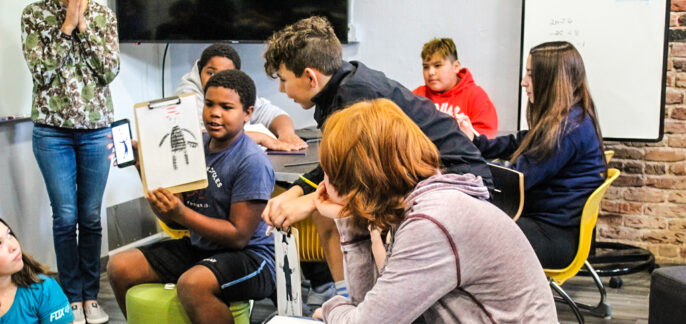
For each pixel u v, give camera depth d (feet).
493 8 13.46
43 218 11.62
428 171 4.38
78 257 10.39
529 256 4.39
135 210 13.87
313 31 6.20
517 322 4.26
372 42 14.53
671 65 12.32
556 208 8.78
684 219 12.78
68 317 7.20
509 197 8.35
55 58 9.78
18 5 10.76
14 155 11.00
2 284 6.63
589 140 8.70
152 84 14.40
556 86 8.76
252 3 13.42
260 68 14.96
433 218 4.13
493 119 12.27
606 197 13.17
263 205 7.15
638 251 12.57
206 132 7.86
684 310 6.03
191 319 6.74
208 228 6.93
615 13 12.09
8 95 10.69
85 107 10.07
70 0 9.68
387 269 4.28
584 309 10.55
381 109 4.46
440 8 13.88
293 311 5.32
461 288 4.32
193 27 13.35
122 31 13.12
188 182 6.66
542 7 12.50
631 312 10.48
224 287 6.84
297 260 5.27
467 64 13.88
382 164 4.31
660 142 12.64
